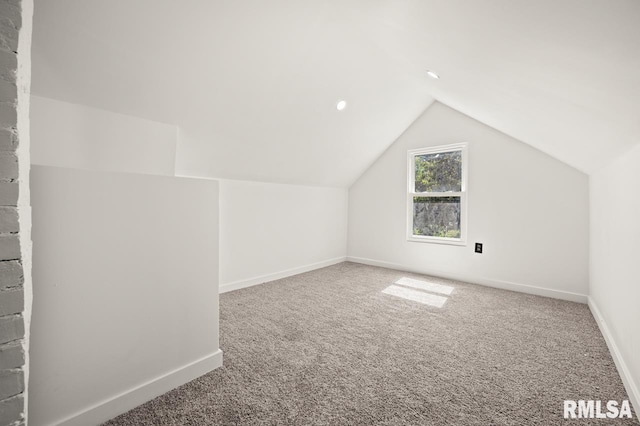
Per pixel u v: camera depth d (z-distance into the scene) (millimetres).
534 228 3080
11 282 784
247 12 1666
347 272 3939
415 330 2148
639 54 684
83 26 1435
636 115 1036
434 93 3191
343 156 3797
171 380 1444
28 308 918
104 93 1799
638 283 1417
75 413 1160
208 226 1598
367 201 4453
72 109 1769
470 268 3502
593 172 2516
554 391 1460
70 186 1136
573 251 2873
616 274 1841
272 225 3525
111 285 1250
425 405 1349
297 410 1307
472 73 1570
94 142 1869
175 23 1574
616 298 1827
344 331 2121
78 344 1165
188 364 1520
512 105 1778
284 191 3662
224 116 2350
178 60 1780
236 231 3137
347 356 1776
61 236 1114
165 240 1423
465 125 3516
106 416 1232
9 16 749
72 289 1146
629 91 887
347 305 2664
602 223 2248
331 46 2168
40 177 1061
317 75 2393
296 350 1843
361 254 4547
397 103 3371
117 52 1608
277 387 1472
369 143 3842
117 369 1274
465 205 3537
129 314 1308
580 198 2830
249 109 2393
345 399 1385
